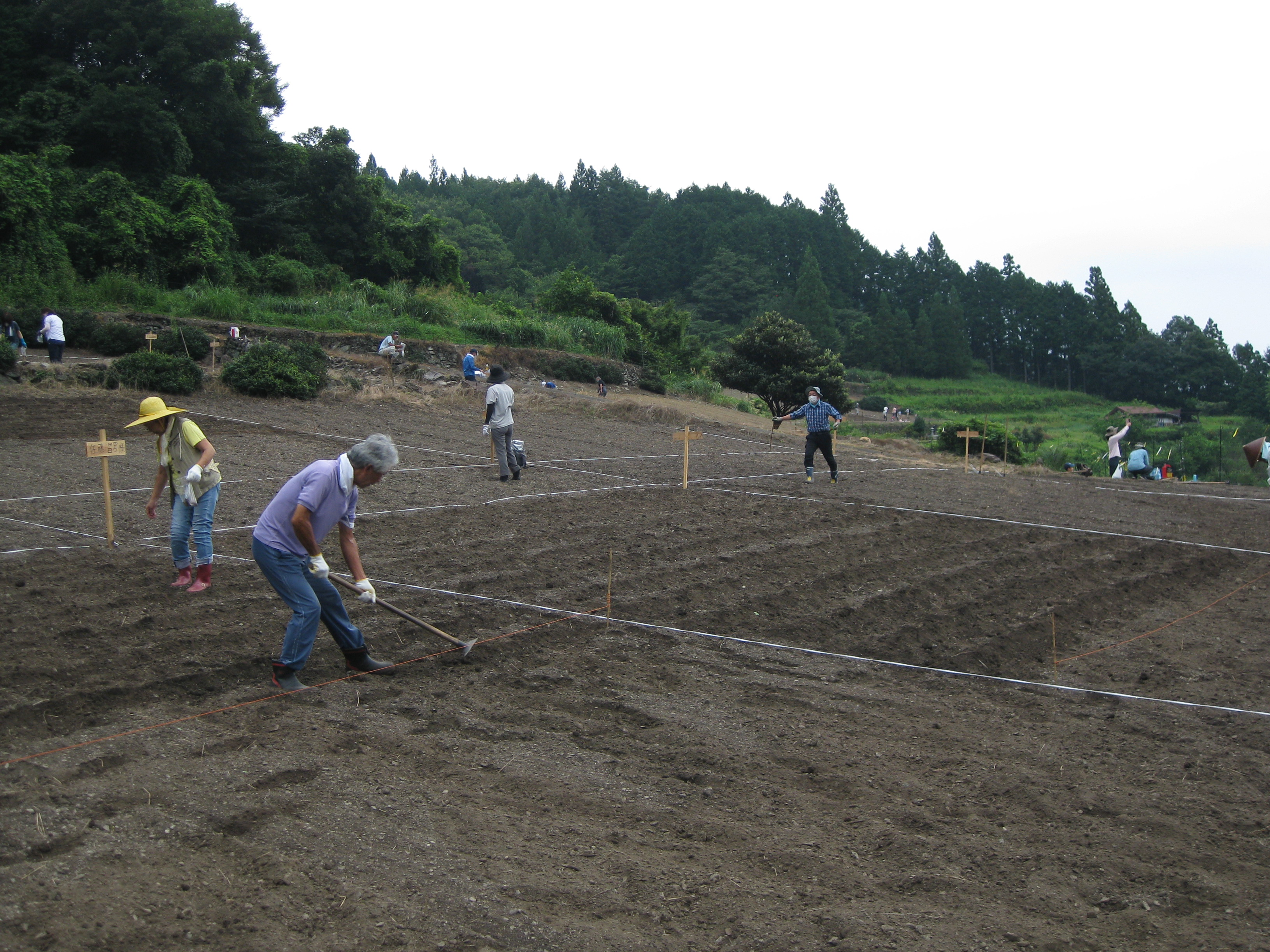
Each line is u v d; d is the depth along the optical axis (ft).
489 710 17.24
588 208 518.37
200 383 64.54
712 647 21.54
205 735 15.44
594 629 22.35
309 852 12.00
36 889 10.77
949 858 12.62
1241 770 15.94
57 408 53.06
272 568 17.34
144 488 35.29
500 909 10.93
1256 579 31.01
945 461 70.69
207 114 125.49
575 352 118.73
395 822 12.85
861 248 513.45
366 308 108.88
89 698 16.47
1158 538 36.52
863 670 20.65
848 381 354.95
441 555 28.22
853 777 14.99
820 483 47.09
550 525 33.19
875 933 10.82
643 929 10.75
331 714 16.63
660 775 14.84
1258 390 344.28
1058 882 12.14
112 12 116.06
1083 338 410.52
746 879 11.89
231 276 109.70
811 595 26.04
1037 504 44.04
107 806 12.83
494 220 467.93
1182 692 20.18
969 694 19.51
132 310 90.53
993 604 26.32
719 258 406.00
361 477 17.62
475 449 53.06
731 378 134.00
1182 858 12.87
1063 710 18.76
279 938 10.22
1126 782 15.31
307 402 67.72
